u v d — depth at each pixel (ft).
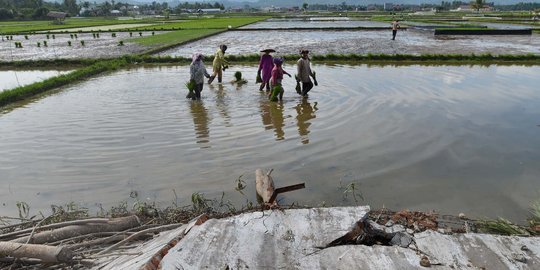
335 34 120.88
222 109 36.99
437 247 13.89
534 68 59.41
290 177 22.74
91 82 52.19
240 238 14.07
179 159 25.61
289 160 25.08
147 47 88.17
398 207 19.35
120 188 22.03
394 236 14.79
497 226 16.78
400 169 23.54
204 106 38.11
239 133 30.25
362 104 37.83
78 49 89.66
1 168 24.81
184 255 12.95
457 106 37.04
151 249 13.87
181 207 19.65
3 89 48.88
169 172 23.79
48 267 13.93
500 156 25.39
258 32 130.52
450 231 16.21
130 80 53.01
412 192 20.84
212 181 22.58
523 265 12.91
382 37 109.91
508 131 30.07
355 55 69.41
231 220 15.34
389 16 269.03
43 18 283.18
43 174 23.88
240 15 347.15
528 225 17.54
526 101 38.73
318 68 60.44
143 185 22.27
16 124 33.78
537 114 34.37
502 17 230.48
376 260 12.97
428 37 109.09
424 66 62.23
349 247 13.65
